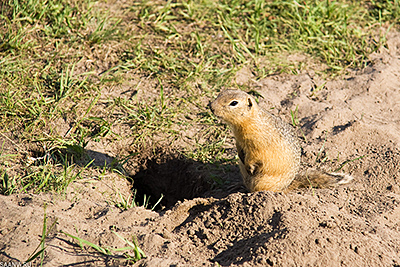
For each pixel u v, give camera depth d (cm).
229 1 1458
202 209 802
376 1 1545
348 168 966
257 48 1312
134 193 974
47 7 1293
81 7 1342
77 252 662
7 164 904
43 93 1098
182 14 1402
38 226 706
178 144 1053
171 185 1062
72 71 1145
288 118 1124
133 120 1084
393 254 687
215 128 1098
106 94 1135
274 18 1420
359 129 1051
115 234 694
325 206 813
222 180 999
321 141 1045
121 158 1014
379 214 802
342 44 1359
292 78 1255
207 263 657
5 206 749
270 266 639
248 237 714
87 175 920
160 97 1152
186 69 1230
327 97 1188
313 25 1381
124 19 1358
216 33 1356
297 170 925
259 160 881
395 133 1052
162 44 1301
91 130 1041
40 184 845
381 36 1395
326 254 660
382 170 938
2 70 1127
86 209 793
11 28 1235
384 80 1233
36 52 1205
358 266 654
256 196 777
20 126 1006
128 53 1254
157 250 684
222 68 1253
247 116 838
